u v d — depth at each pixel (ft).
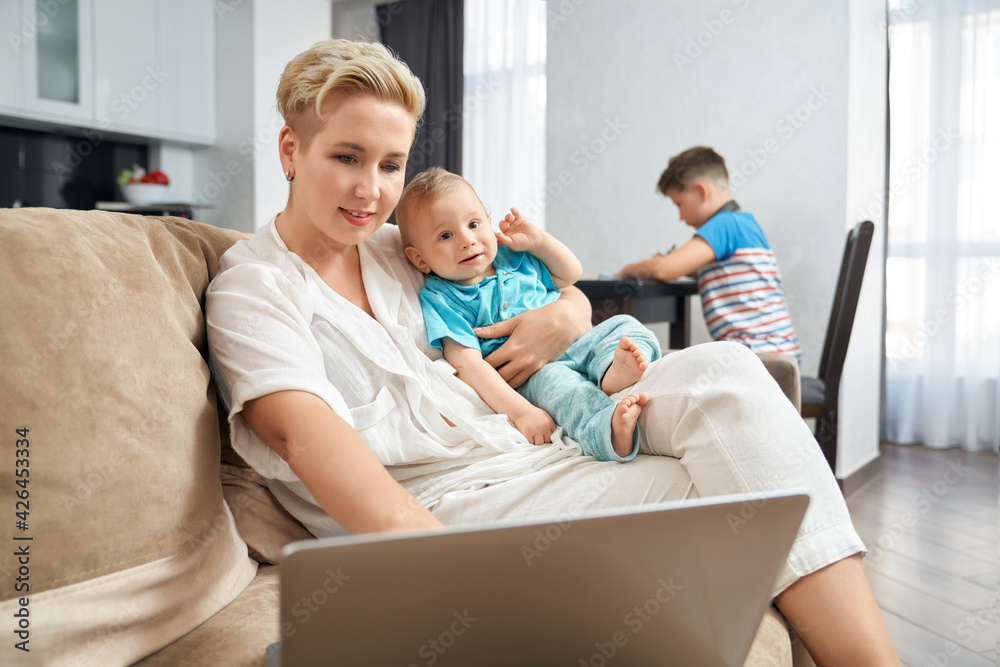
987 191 10.46
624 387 3.20
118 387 2.26
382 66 2.90
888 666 2.32
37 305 2.13
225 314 2.80
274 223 3.29
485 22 13.50
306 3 14.25
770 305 7.51
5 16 10.64
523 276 3.96
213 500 2.62
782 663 2.33
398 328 3.20
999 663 4.63
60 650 1.97
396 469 3.06
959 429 10.99
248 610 2.49
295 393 2.48
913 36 10.61
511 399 3.33
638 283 6.75
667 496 2.76
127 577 2.16
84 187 12.73
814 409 6.58
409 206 3.69
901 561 6.41
